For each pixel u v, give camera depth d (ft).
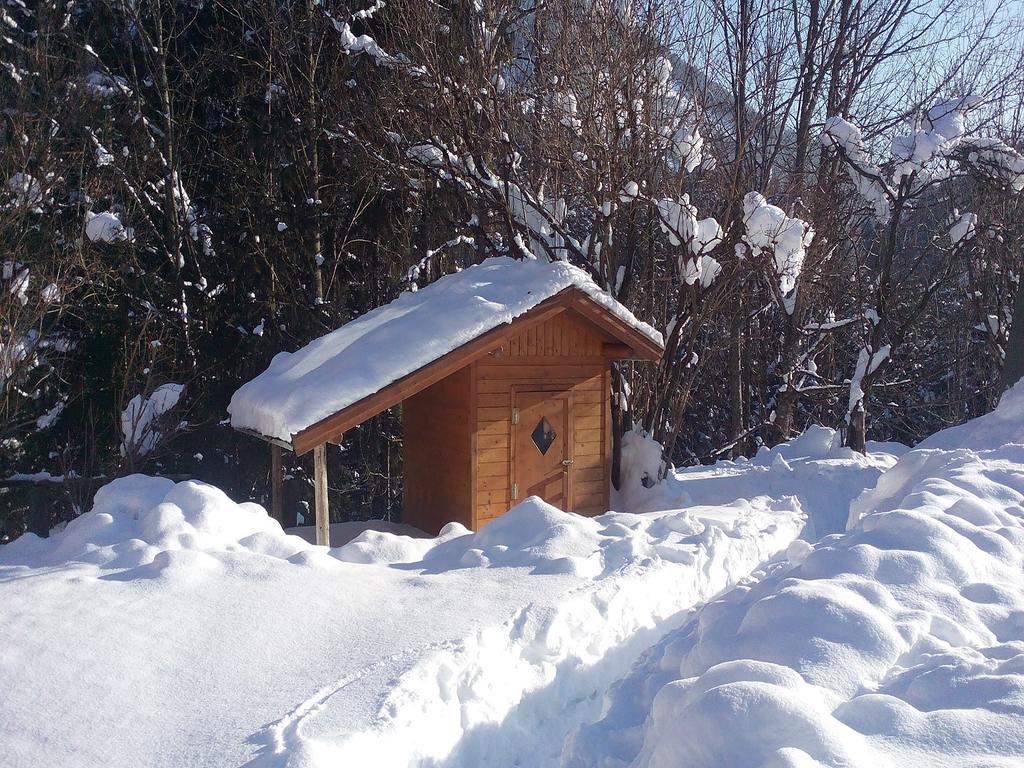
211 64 67.15
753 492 44.04
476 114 53.26
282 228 66.13
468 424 39.06
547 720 19.54
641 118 49.55
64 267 55.47
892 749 10.93
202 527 26.86
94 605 21.15
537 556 26.78
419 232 69.51
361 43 57.62
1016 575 18.11
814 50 63.98
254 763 14.69
